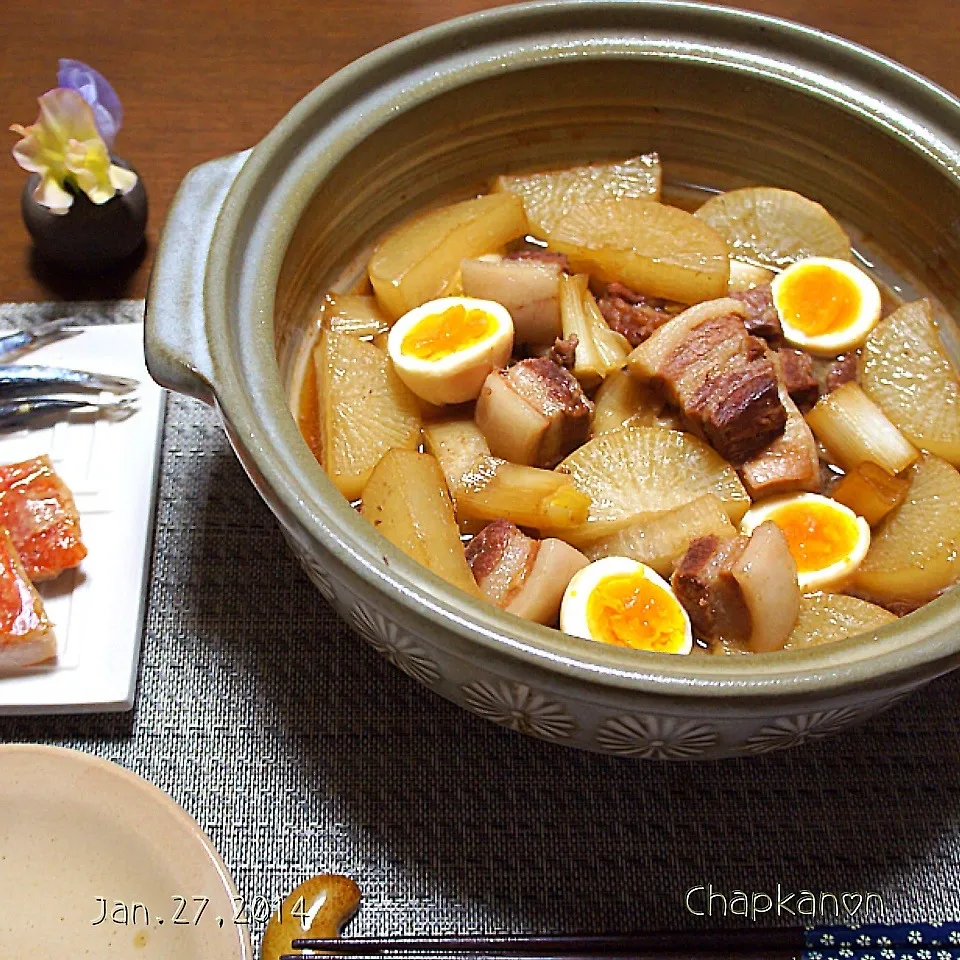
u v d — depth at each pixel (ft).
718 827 1.92
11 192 2.44
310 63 2.57
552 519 1.90
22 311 2.31
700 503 1.92
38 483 2.06
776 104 2.16
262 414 1.75
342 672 2.01
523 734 1.95
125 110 2.50
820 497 1.98
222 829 1.91
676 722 1.64
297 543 1.76
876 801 1.94
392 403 2.01
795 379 2.04
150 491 2.11
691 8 2.12
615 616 1.85
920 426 2.05
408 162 2.13
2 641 1.92
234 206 1.86
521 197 2.21
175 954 1.75
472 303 2.03
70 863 1.81
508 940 1.81
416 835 1.91
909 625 1.65
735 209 2.22
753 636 1.83
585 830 1.91
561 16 2.11
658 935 1.80
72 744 1.96
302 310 2.07
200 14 2.63
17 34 2.59
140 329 2.27
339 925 1.85
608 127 2.23
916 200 2.14
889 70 2.10
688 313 2.04
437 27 2.07
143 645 2.03
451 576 1.83
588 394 2.06
